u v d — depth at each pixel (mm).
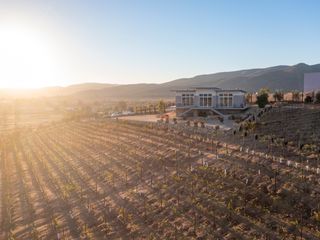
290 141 49906
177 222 36188
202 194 39594
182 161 50938
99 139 79562
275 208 32906
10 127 148375
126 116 102938
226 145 52406
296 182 35375
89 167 62812
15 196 56969
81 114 129500
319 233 28062
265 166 40781
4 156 86625
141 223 38312
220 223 33656
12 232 44094
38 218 46719
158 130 71250
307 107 76500
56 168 68062
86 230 39938
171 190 43219
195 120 81188
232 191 37938
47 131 110000
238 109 90125
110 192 49219
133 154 61656
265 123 64688
